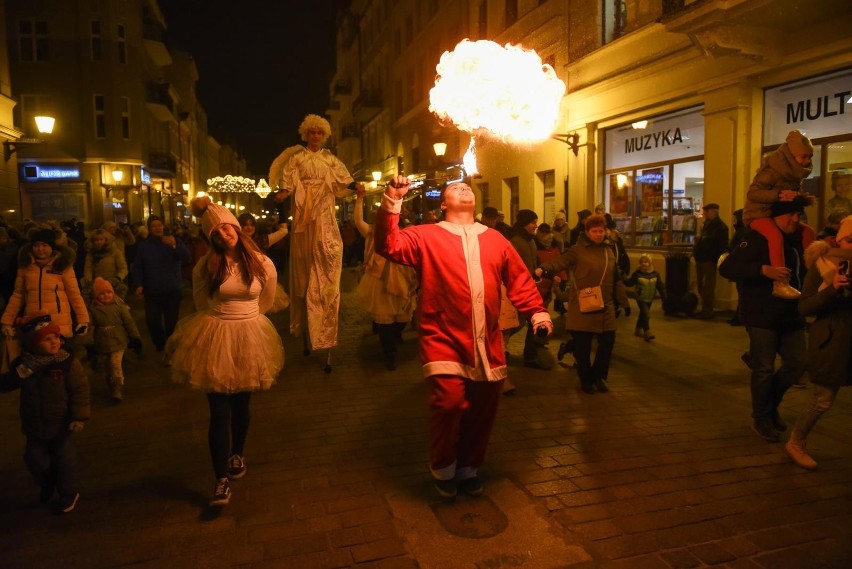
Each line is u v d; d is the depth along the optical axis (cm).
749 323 490
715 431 511
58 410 372
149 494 404
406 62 3144
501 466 441
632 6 1302
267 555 329
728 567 317
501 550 332
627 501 387
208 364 377
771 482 414
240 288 391
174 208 4803
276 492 402
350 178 730
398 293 708
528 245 704
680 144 1243
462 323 364
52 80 3169
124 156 3281
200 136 6938
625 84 1325
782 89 998
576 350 626
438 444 374
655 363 739
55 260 487
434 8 2673
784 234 478
